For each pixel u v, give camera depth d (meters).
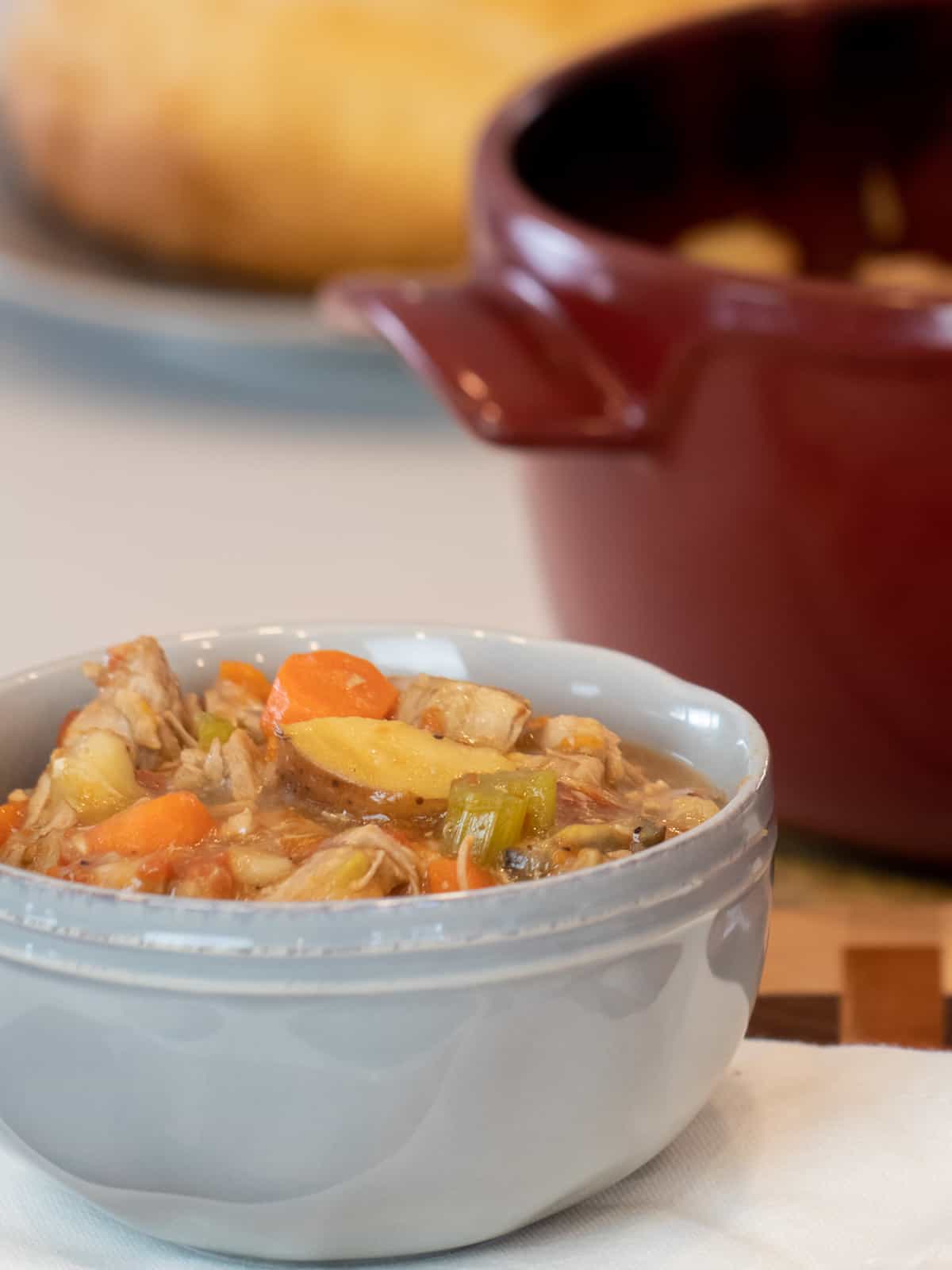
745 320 1.08
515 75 2.10
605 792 0.83
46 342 2.49
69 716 0.86
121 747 0.83
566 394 1.12
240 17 2.09
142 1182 0.77
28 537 1.96
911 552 1.10
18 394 2.33
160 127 2.10
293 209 2.11
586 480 1.17
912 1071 0.84
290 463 2.16
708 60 1.50
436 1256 0.79
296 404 2.32
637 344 1.12
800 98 1.55
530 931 0.75
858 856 1.22
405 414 2.30
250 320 1.97
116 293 2.01
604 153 1.48
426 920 0.75
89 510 2.03
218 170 2.10
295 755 0.82
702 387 1.11
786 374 1.09
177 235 2.15
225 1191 0.77
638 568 1.17
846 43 1.54
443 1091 0.76
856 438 1.09
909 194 1.61
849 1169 0.81
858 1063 0.85
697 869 0.77
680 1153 0.82
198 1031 0.75
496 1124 0.76
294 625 0.89
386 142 2.08
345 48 2.08
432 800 0.81
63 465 2.14
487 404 1.10
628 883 0.76
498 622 1.76
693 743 0.85
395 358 2.01
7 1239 0.79
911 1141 0.82
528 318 1.15
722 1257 0.78
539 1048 0.76
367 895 0.77
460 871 0.78
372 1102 0.75
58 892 0.76
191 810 0.80
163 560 1.91
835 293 1.08
